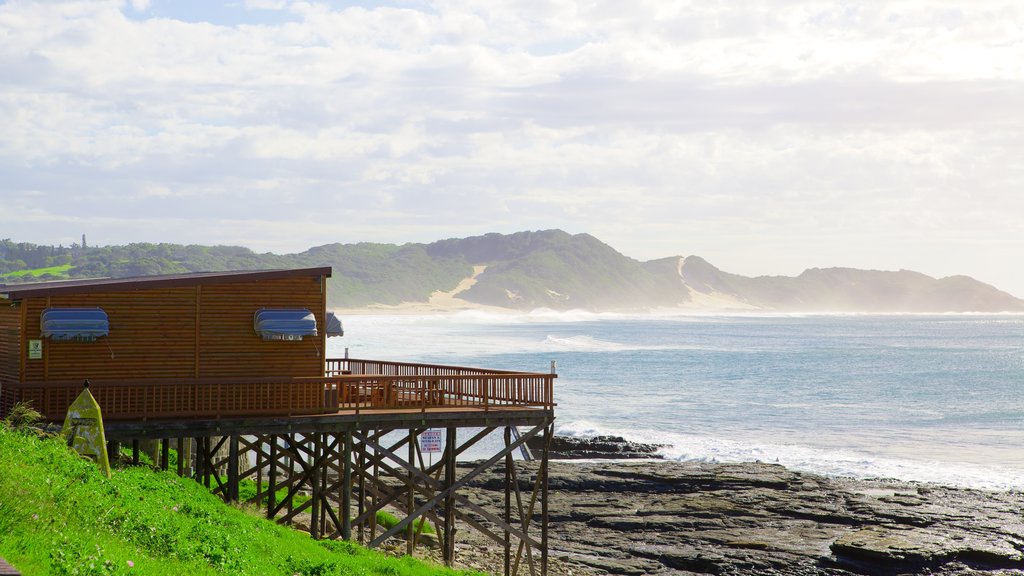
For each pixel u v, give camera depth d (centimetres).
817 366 12900
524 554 3581
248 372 2709
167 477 2473
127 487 1947
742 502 4325
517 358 13425
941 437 6381
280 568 1825
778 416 7488
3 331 2683
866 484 4669
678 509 4228
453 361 12281
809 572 3391
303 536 2467
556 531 3997
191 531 1773
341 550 2416
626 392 9294
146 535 1594
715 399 8688
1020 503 4197
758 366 12825
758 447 5866
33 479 1530
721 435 6450
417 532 3419
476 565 3309
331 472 4194
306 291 2791
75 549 1291
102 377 2559
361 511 3005
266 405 2639
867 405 8244
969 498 4316
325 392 2841
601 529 4016
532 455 5622
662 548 3694
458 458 5459
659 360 13712
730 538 3794
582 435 6228
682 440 6147
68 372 2530
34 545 1238
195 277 2742
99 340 2562
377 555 2523
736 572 3409
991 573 3303
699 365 12862
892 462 5356
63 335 2444
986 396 9031
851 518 3997
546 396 2927
